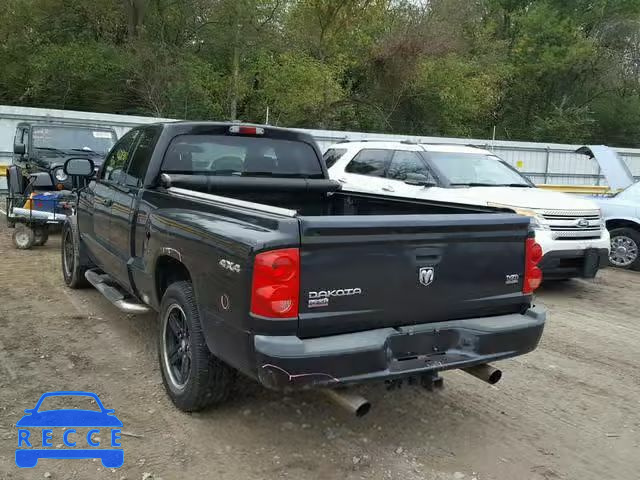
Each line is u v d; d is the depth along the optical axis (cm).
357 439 402
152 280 467
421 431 418
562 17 3681
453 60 2980
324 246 335
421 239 364
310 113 2569
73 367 502
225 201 395
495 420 441
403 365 358
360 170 1002
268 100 2544
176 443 387
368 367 342
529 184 924
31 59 2262
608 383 523
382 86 2927
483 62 3297
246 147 555
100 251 609
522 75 3575
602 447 411
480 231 388
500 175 926
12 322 613
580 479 371
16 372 488
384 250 353
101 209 601
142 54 2264
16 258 926
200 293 384
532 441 414
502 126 3550
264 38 2552
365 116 2862
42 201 957
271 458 373
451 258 379
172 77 2319
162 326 446
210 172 536
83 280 728
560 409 467
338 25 2817
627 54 3722
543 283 936
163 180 497
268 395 456
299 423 418
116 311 659
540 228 780
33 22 2372
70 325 609
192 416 421
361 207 562
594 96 3725
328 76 2545
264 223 344
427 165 904
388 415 439
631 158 2497
